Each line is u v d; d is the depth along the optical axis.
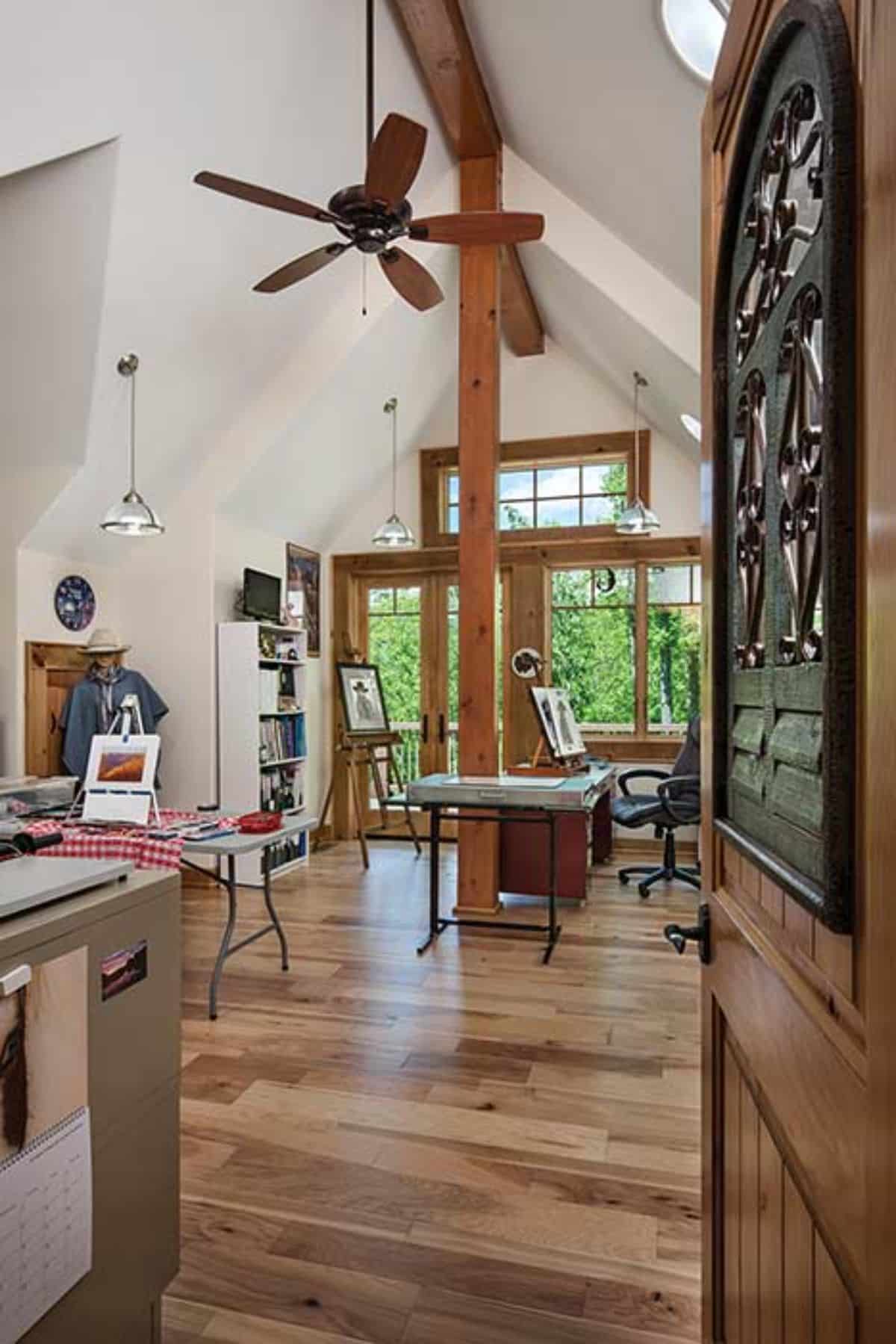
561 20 2.88
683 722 6.04
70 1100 1.19
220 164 3.50
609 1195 1.98
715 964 1.20
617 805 5.13
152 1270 1.41
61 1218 1.17
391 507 6.61
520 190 4.46
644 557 6.04
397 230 2.81
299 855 5.69
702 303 1.32
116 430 4.34
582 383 6.16
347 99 3.67
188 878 5.11
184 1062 2.69
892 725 0.56
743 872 1.06
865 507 0.63
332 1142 2.21
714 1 2.30
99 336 3.82
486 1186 2.02
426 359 5.82
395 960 3.68
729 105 1.15
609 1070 2.62
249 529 5.56
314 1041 2.85
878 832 0.59
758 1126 0.97
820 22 0.69
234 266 4.03
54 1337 1.16
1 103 2.67
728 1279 1.13
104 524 3.94
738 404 1.08
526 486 6.38
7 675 4.49
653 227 3.86
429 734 6.61
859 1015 0.64
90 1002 1.24
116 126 3.05
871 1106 0.60
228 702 5.14
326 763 6.65
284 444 5.11
